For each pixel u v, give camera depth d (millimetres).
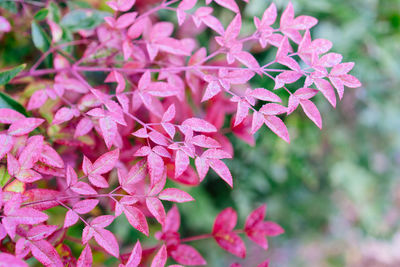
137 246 747
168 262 1180
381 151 2271
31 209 717
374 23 1427
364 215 2455
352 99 1808
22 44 948
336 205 2574
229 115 1095
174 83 849
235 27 797
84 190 757
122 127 860
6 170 772
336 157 2057
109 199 859
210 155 757
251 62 785
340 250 3016
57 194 760
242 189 1601
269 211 1974
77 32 894
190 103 937
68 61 878
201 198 1474
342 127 1941
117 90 800
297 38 801
